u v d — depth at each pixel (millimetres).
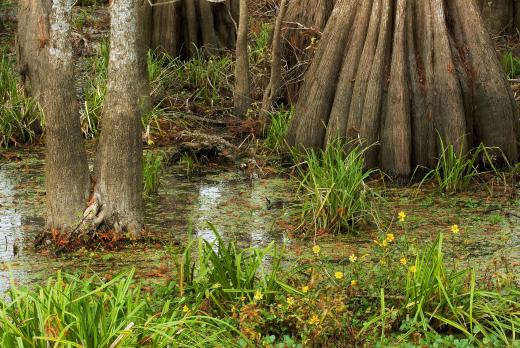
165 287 9547
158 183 14297
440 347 8617
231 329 8859
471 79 14938
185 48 22766
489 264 10531
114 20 11445
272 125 16578
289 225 12469
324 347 8656
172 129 17594
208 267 9852
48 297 8039
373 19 14977
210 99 19594
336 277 9289
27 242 11734
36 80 17625
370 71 14812
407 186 14508
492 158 14898
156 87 19312
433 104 14734
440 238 9438
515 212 13102
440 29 14906
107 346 7699
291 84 18188
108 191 11562
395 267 9977
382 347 8508
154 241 11656
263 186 14469
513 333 8695
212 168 15609
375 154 14781
